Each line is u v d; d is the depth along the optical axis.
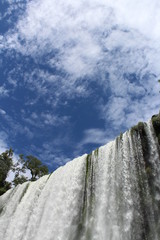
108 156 18.55
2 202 28.80
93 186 18.12
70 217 17.58
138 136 17.47
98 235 15.36
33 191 24.84
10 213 25.77
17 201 26.33
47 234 18.02
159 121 17.09
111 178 17.17
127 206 15.16
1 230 24.61
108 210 15.88
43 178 25.09
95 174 18.62
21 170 41.84
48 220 18.94
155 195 14.87
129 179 16.16
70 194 18.92
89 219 16.66
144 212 14.53
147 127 17.66
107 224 15.36
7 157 42.16
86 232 16.12
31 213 22.33
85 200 17.95
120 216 15.08
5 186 38.38
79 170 19.81
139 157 16.59
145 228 13.98
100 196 17.06
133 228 14.22
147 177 15.66
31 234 19.88
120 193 16.00
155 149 16.48
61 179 21.27
